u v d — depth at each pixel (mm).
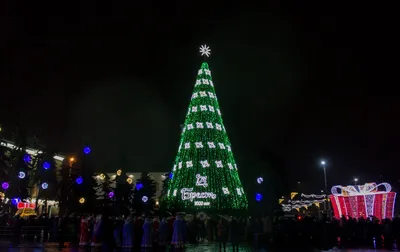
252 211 38688
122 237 26203
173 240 26625
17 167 31875
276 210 37094
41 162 32625
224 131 51188
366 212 43969
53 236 29828
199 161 48000
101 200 36000
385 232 28141
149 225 25906
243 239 31422
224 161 48750
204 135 49188
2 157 32125
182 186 47562
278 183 38281
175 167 49688
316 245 27266
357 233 28719
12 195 31562
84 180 34750
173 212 42812
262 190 37531
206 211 44281
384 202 43375
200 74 53531
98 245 24984
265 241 30359
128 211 37125
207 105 51188
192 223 31234
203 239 33500
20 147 33094
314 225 29750
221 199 46312
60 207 34875
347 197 45594
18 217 31844
